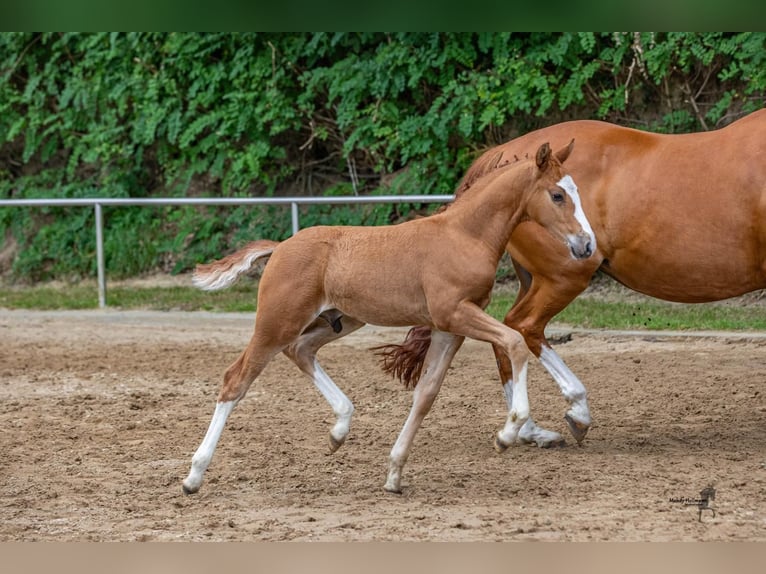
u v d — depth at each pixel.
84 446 9.31
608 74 17.66
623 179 8.78
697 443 9.00
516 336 7.32
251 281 17.97
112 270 19.31
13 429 9.94
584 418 8.94
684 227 8.53
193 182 20.58
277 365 12.88
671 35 16.59
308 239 7.69
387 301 7.52
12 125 21.42
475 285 7.45
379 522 7.01
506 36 17.38
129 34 20.08
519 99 17.20
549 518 6.98
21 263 19.86
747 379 11.30
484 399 10.88
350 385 11.67
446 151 18.08
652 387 11.13
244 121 19.28
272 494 7.81
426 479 8.11
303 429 9.81
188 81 20.08
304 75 19.20
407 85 18.41
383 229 7.68
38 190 20.83
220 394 7.82
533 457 8.70
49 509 7.50
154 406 10.87
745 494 7.45
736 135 8.55
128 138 20.75
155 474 8.40
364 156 19.83
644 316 14.56
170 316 15.86
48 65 21.08
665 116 17.08
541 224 7.65
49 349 13.95
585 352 13.04
